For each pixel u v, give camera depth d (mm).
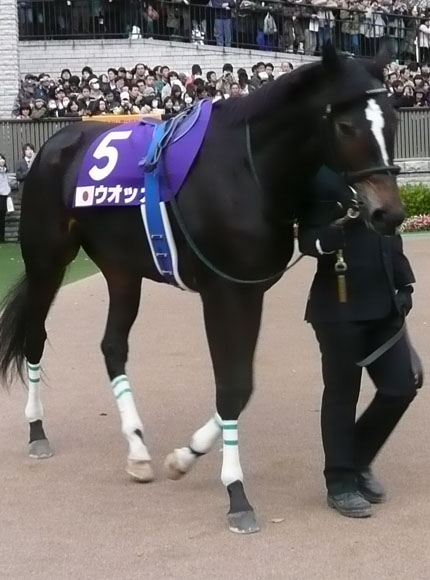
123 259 4586
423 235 18703
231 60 23250
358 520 4094
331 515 4160
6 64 21891
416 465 4820
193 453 4445
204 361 7316
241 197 3936
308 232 3990
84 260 15031
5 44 21875
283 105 3859
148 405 6043
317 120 3760
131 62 23156
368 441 4273
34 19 23172
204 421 5668
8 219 18984
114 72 20906
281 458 4941
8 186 18453
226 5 23359
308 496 4406
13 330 5164
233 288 4012
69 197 4738
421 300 10180
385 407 4172
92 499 4445
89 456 5078
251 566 3643
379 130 3561
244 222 3916
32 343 5137
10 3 21828
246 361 4051
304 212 4066
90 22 23250
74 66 23172
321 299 4109
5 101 21906
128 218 4434
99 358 7453
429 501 4312
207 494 4480
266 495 4426
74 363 7301
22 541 3963
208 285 4066
